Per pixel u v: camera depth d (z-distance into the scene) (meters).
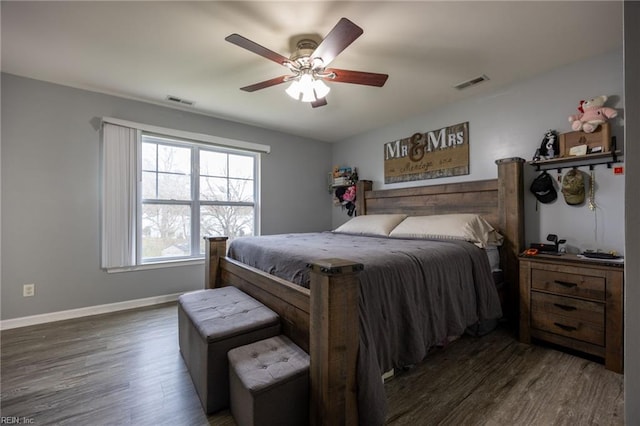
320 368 1.22
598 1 1.65
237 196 3.96
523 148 2.65
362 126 4.05
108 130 2.94
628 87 0.67
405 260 1.70
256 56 2.27
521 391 1.64
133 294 3.12
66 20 1.83
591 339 1.94
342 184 4.45
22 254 2.59
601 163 2.20
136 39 2.04
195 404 1.55
